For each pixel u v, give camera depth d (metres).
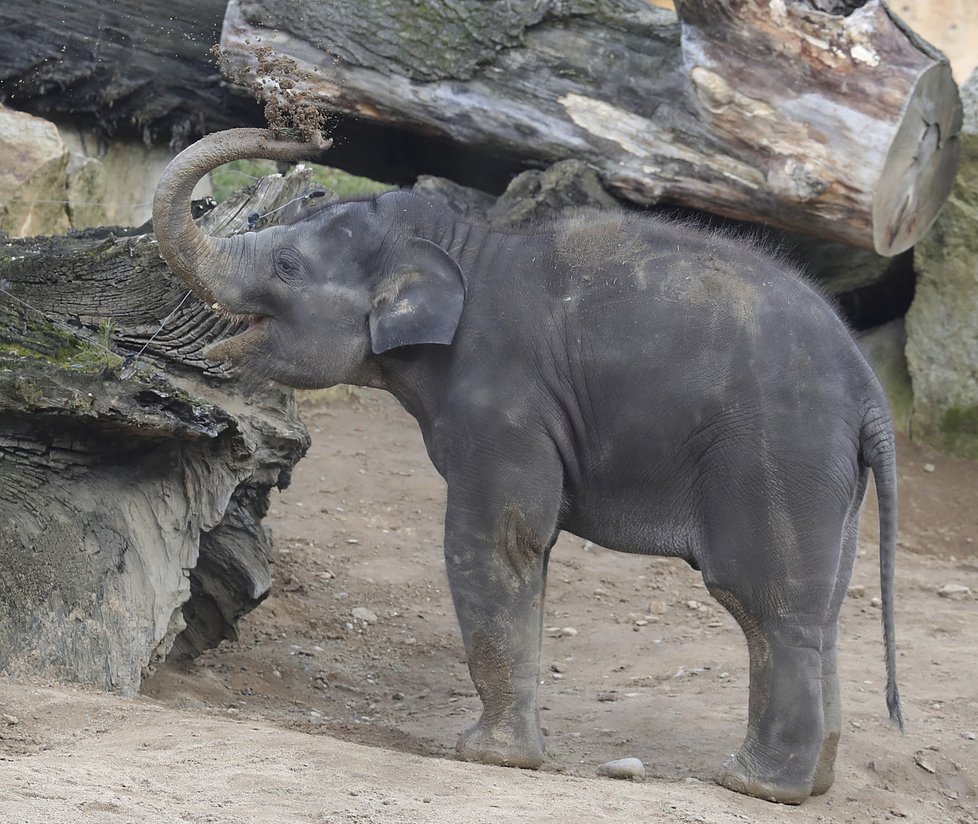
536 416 8.85
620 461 8.91
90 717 8.62
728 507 8.72
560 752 10.21
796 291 9.02
